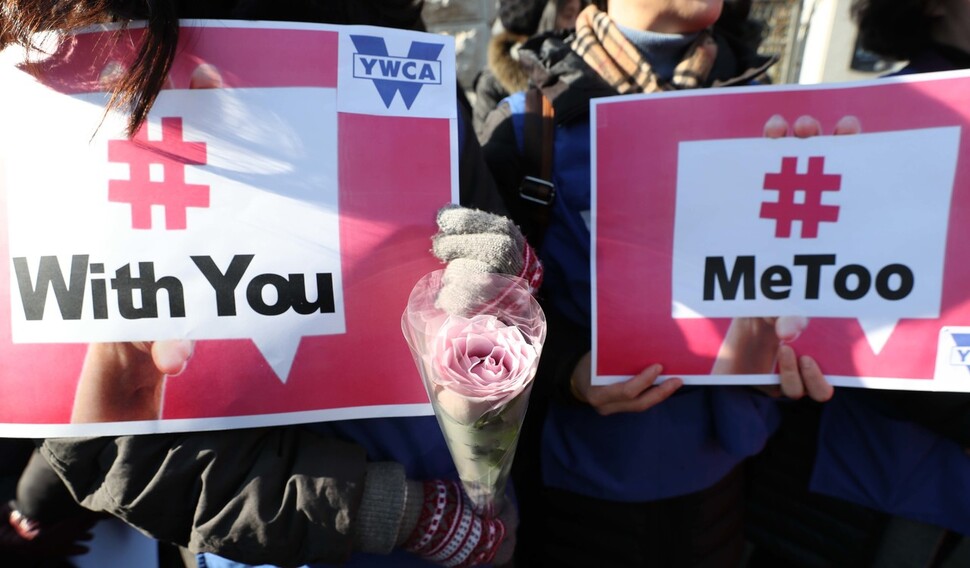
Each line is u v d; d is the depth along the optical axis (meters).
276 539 0.82
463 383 0.64
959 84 1.05
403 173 0.91
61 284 0.82
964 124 1.05
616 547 1.41
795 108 1.10
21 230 0.82
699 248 1.14
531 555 1.59
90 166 0.82
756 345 1.14
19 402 0.83
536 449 1.51
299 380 0.88
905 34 1.32
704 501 1.38
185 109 0.84
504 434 0.74
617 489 1.34
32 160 0.81
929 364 1.09
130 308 0.83
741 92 1.11
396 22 1.01
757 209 1.12
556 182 1.28
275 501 0.83
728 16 1.45
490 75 1.96
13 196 0.82
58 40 0.79
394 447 0.96
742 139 1.11
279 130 0.87
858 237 1.10
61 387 0.83
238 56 0.85
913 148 1.07
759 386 1.28
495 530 0.98
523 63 1.37
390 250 0.90
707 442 1.34
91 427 0.83
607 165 1.15
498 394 0.65
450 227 0.80
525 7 1.74
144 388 0.84
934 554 1.39
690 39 1.29
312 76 0.88
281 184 0.86
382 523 0.88
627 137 1.14
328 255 0.88
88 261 0.82
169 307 0.84
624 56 1.27
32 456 1.04
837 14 2.85
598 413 1.30
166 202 0.83
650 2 1.22
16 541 1.06
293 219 0.87
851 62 2.88
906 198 1.08
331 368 0.89
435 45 0.93
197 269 0.84
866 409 1.38
